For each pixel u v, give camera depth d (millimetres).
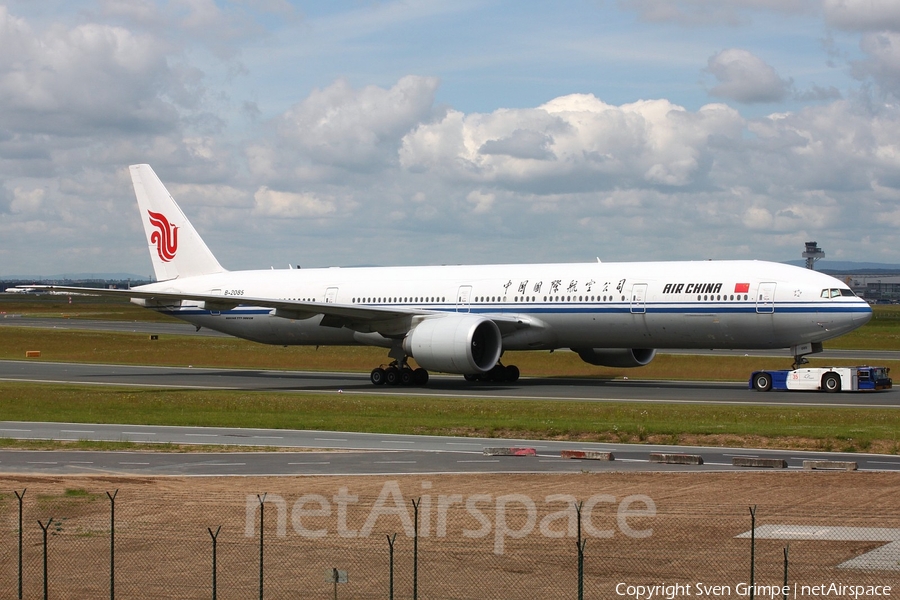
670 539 41719
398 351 120688
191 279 141125
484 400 98312
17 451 66812
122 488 52719
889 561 38531
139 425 82562
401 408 91312
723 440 70625
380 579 37062
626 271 113438
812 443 68625
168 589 36250
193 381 128750
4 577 37844
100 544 41781
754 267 108125
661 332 109812
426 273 126812
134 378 133625
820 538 41562
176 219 142625
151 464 60906
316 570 38156
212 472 57781
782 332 104188
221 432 77750
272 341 135625
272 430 78812
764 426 76125
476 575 37375
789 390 108750
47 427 81188
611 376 137750
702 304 106688
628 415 84375
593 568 37969
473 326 109188
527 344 117250
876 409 87062
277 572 37938
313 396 103375
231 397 102125
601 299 111938
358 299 127625
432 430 77375
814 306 101938
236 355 176875
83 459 63125
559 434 74125
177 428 80500
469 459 62500
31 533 43562
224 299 113188
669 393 106750
